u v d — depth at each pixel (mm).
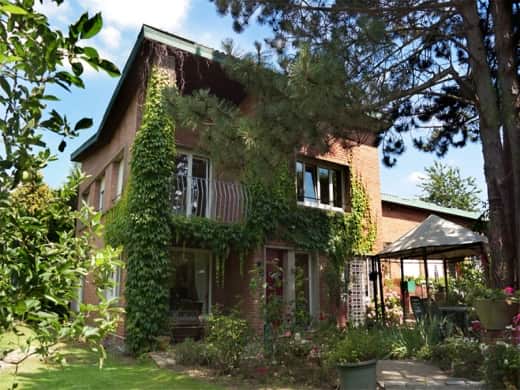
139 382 6215
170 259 9773
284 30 7699
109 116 11727
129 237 9062
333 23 7598
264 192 10938
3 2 1370
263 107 6344
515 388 5469
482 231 10617
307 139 6418
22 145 1662
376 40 6680
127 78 10555
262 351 7129
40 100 1700
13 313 1521
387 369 6973
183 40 10008
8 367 6961
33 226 1776
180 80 11305
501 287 7094
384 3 7449
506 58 7543
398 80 8156
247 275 10586
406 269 16000
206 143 6852
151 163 9250
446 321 8750
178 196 10445
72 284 1715
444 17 7672
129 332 8602
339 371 5719
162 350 8531
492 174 7539
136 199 9133
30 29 1591
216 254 10164
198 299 11016
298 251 11758
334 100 5926
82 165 15758
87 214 1947
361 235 12930
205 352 7422
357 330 7492
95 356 8203
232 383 6195
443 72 8102
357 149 13469
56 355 1722
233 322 7203
